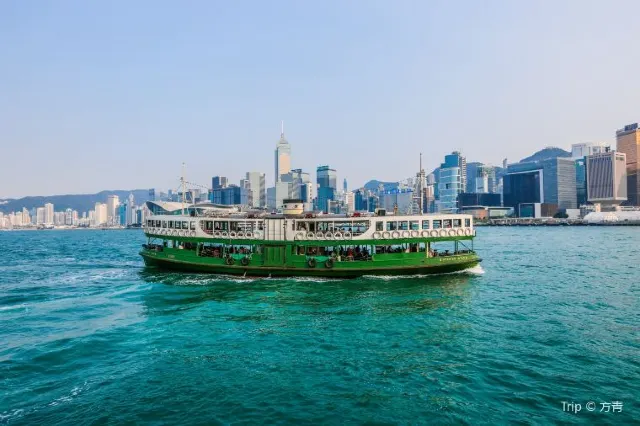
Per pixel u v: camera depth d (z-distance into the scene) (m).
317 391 19.17
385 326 29.38
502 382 19.95
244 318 31.83
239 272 48.78
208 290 42.62
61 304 37.88
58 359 23.38
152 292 42.25
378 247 49.12
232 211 61.78
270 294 40.25
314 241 47.44
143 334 28.02
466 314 32.59
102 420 16.67
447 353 23.92
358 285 43.97
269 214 55.31
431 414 17.02
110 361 23.08
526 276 52.12
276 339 26.69
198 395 18.81
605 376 20.58
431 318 31.42
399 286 43.53
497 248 102.50
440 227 48.91
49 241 167.00
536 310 33.91
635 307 35.03
